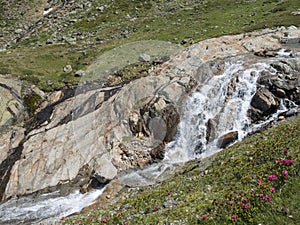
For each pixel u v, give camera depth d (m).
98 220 13.67
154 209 13.01
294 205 11.11
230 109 23.41
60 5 65.81
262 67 25.92
